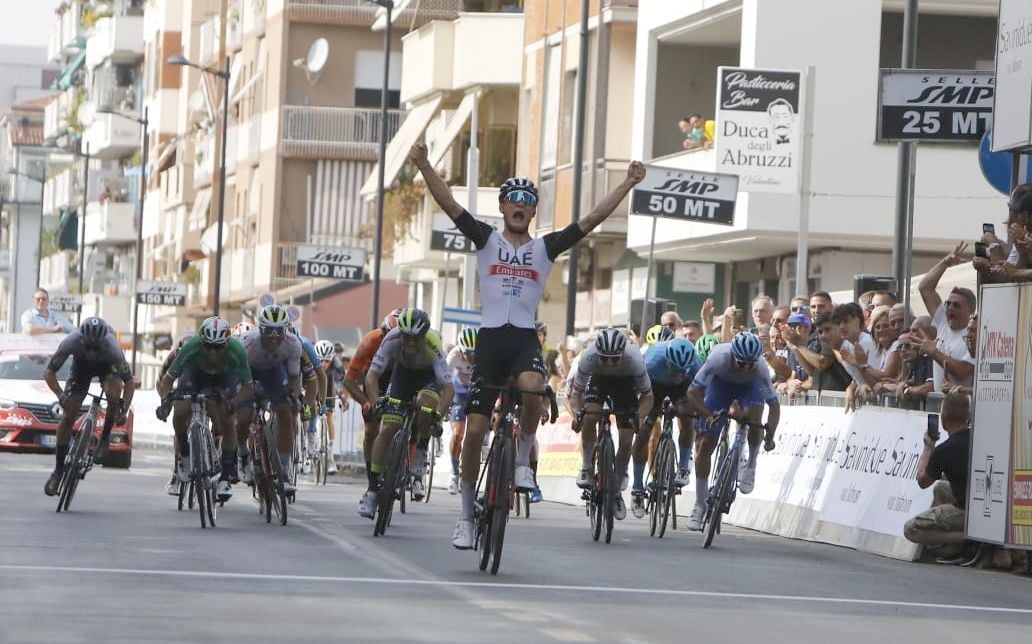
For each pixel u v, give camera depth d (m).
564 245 29.22
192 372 40.31
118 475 61.91
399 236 116.88
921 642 22.16
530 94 101.00
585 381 39.22
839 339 42.72
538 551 34.25
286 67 148.62
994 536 33.88
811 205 69.75
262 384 40.44
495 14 106.44
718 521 37.31
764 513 43.75
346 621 21.97
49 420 71.62
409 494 55.56
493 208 107.00
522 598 25.34
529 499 47.47
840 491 40.09
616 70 89.62
